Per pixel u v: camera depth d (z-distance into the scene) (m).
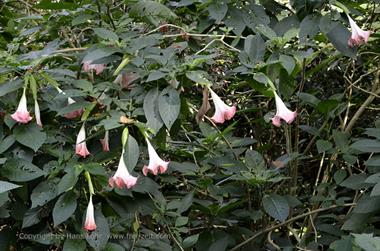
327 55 2.55
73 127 1.71
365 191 2.14
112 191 1.60
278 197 1.96
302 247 2.19
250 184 2.06
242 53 1.75
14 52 1.90
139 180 1.65
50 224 1.67
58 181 1.56
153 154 1.55
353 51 1.83
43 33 2.29
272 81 1.73
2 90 1.56
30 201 1.69
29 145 1.54
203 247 2.14
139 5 1.97
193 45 2.10
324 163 2.88
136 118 1.60
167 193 2.30
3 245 1.70
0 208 1.59
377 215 2.11
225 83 2.79
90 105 1.57
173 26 2.06
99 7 2.08
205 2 2.00
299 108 2.51
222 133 2.23
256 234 2.17
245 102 2.88
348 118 2.84
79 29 2.35
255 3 2.22
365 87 2.79
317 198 2.25
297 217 2.17
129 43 1.71
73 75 1.65
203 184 2.14
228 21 1.99
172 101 1.51
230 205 2.05
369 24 2.50
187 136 2.40
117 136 1.61
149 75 1.53
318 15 1.89
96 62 1.66
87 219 1.48
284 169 2.50
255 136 2.93
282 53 1.79
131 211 1.63
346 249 1.64
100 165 1.51
